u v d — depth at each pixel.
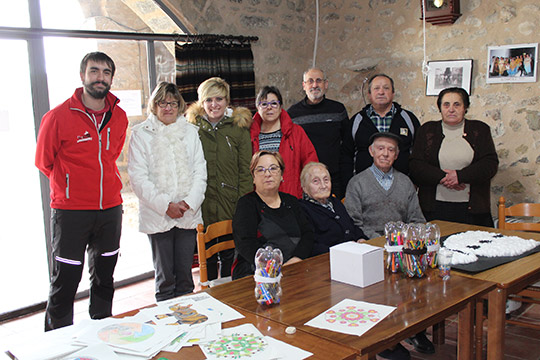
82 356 1.45
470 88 4.39
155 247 3.17
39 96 3.70
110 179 3.01
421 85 4.74
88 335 1.58
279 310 1.79
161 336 1.57
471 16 4.36
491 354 2.08
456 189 3.42
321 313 1.75
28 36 3.60
